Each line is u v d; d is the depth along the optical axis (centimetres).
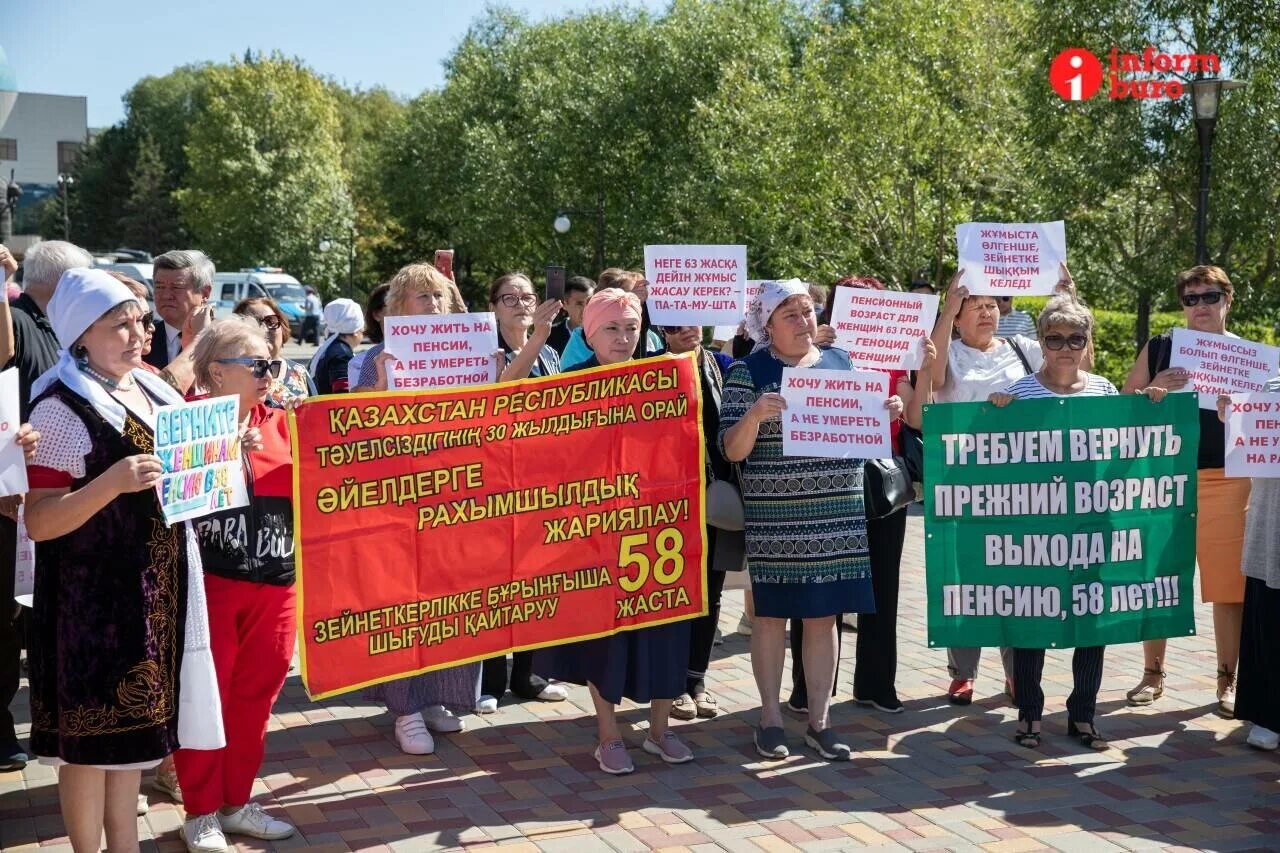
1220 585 588
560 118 3744
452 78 4781
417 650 498
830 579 525
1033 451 555
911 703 625
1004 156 2230
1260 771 531
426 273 562
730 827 468
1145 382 608
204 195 6788
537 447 515
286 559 448
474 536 506
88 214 8969
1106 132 1877
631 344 535
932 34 2239
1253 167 1761
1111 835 462
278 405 479
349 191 7219
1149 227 2052
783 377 512
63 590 375
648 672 526
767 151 2411
